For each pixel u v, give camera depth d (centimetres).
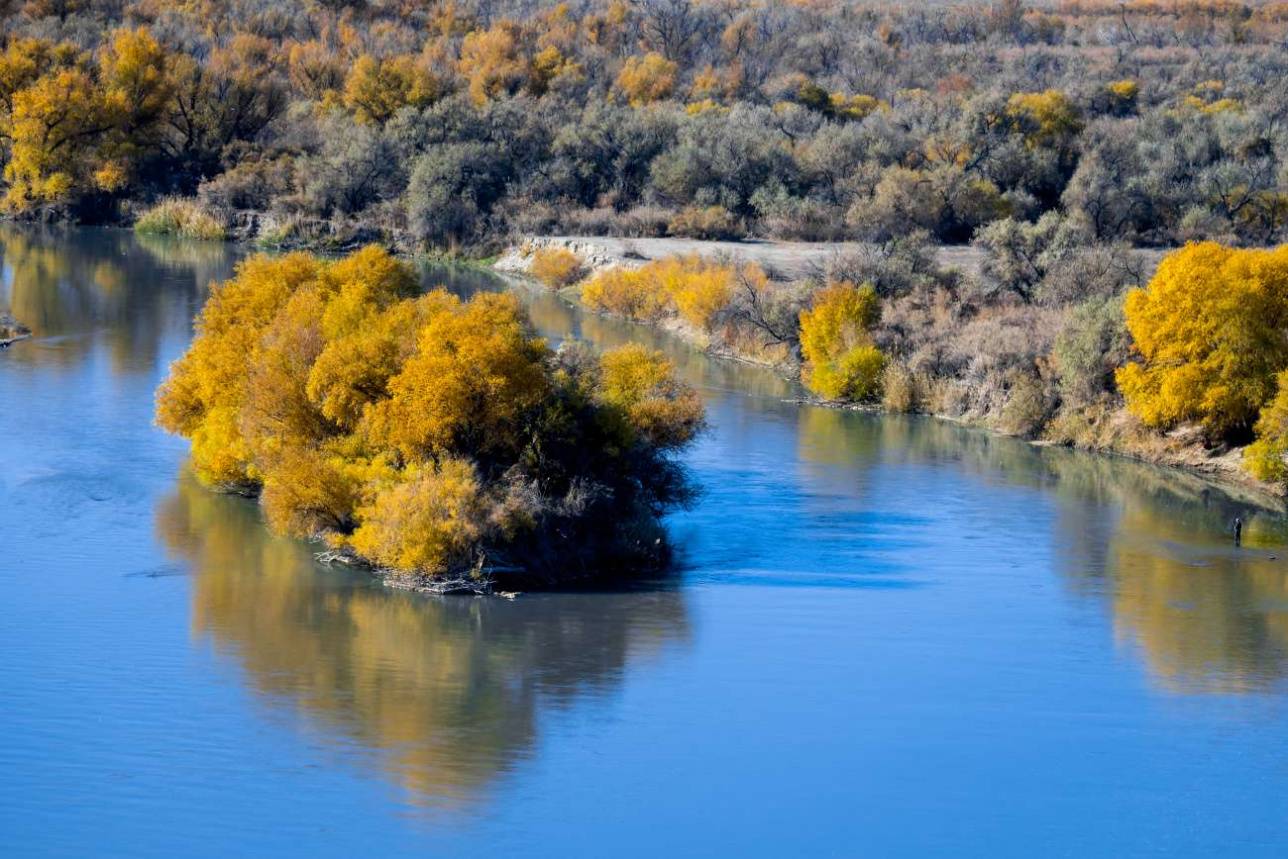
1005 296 13100
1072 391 10662
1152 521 8619
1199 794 5191
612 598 6988
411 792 5000
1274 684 6175
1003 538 8188
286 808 4859
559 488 7456
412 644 6334
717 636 6512
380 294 8812
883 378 11506
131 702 5644
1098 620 6900
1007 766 5344
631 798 5019
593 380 7806
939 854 4731
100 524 7806
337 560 7388
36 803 4831
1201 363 9781
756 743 5453
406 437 7181
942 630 6688
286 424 7619
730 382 12181
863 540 8044
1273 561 7919
